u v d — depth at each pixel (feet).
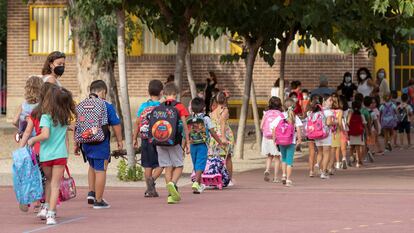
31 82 49.55
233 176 73.46
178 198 53.67
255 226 43.52
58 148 45.70
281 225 43.78
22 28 138.51
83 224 44.93
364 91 112.68
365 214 47.91
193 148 59.52
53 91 45.80
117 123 51.96
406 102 105.19
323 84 104.58
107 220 46.29
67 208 51.72
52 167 45.93
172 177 55.57
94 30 102.01
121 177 68.49
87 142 51.13
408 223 44.34
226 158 64.28
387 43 88.38
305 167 82.53
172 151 55.21
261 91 132.26
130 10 71.05
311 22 76.95
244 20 83.35
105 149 51.60
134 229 42.91
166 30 73.92
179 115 55.16
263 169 80.53
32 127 46.50
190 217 47.16
